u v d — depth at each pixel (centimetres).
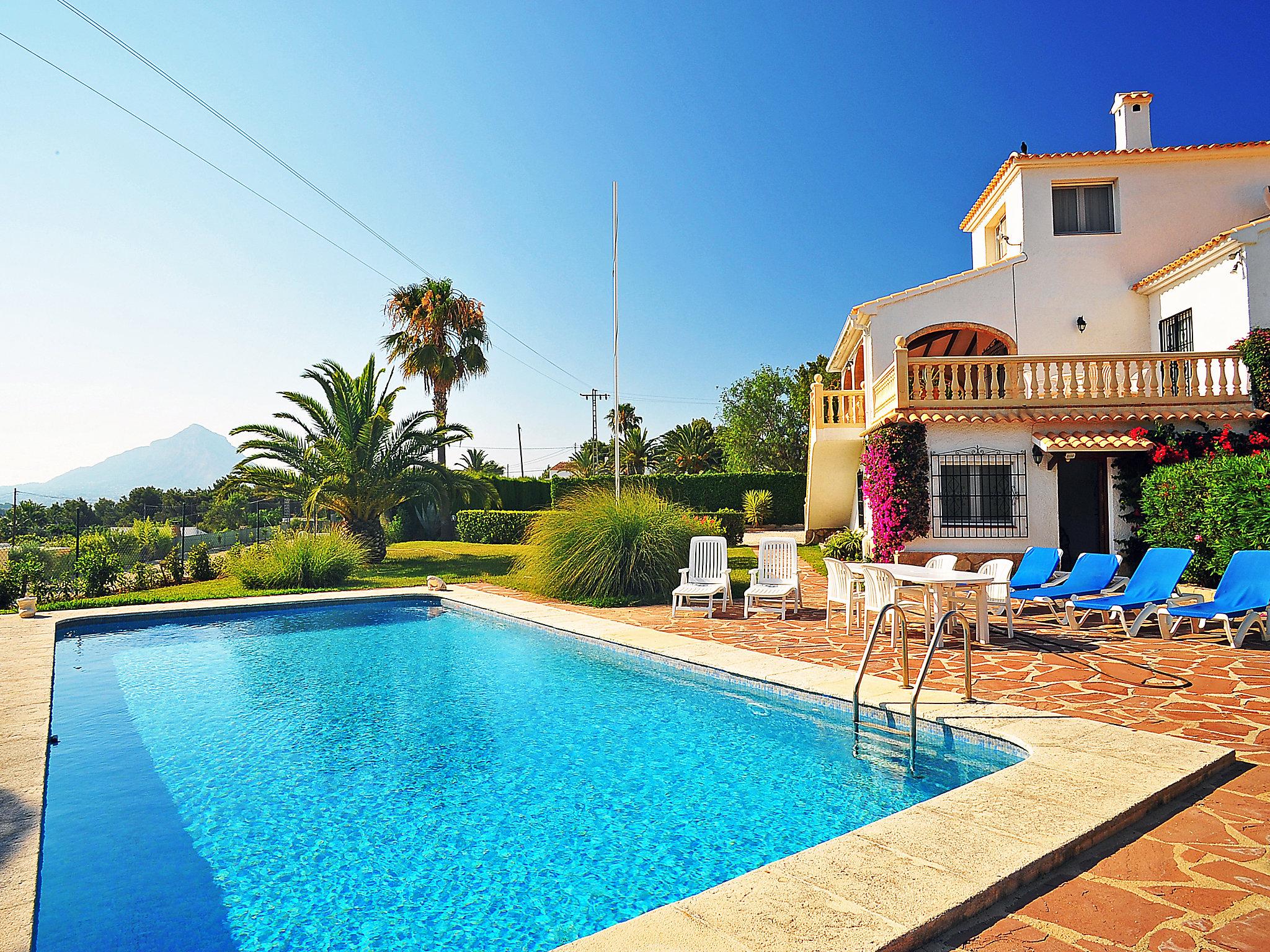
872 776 557
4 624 1282
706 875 420
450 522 3453
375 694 849
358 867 440
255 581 1828
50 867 444
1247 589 847
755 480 4225
